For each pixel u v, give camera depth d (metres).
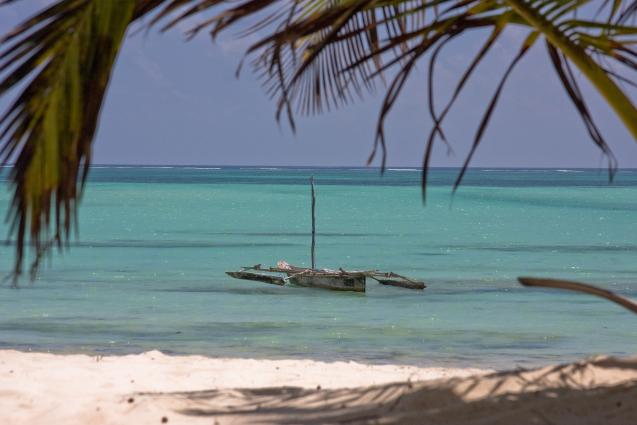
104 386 23.86
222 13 11.75
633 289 64.88
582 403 15.12
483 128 13.33
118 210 187.25
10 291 59.00
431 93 13.24
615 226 145.62
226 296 59.34
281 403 18.03
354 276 62.75
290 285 66.06
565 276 73.62
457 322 48.25
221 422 16.42
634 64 15.45
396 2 14.17
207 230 131.62
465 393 16.52
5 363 27.48
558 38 14.41
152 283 65.69
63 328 43.66
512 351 38.75
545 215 180.62
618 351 38.91
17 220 10.87
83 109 10.62
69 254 89.44
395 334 43.66
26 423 17.84
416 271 78.81
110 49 10.59
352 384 25.11
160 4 11.67
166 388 24.17
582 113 15.37
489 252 98.19
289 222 153.50
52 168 10.61
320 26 13.31
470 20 14.28
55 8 10.70
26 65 10.66
